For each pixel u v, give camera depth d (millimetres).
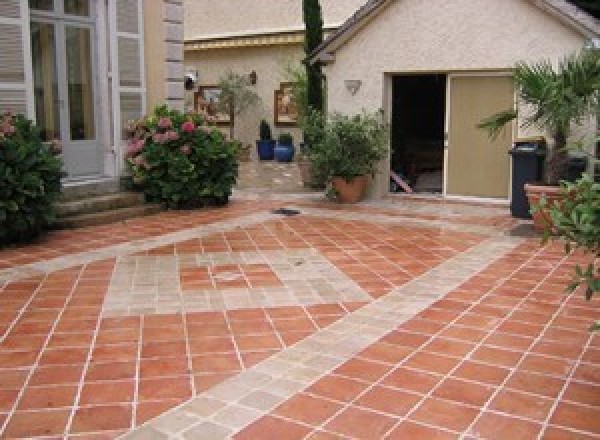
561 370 4117
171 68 11305
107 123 10422
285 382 3979
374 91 11258
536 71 8391
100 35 10227
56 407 3680
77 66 10156
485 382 3949
